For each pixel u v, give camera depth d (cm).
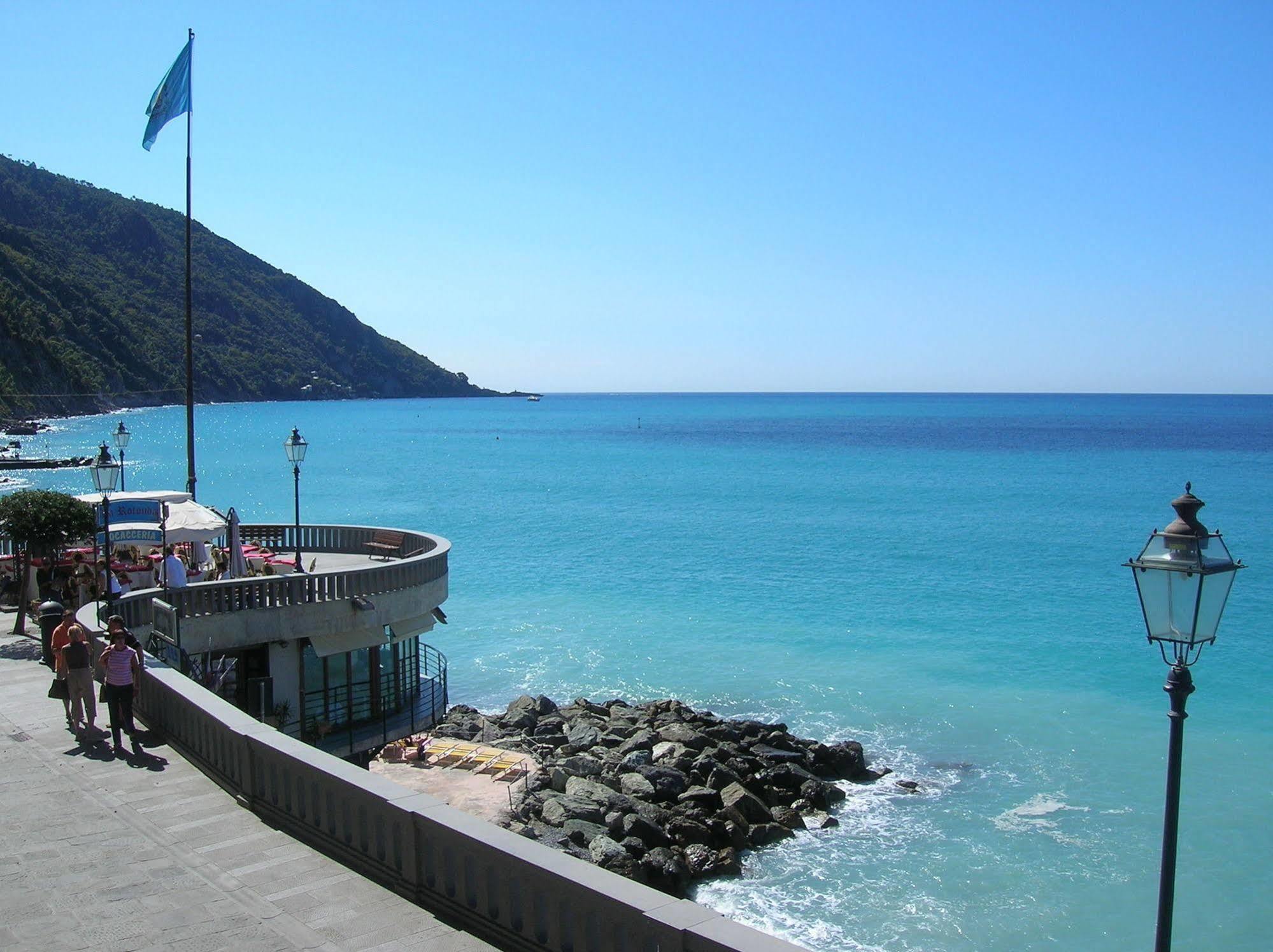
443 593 2916
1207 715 3662
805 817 2814
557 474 14038
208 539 2938
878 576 6412
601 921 857
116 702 1544
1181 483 12175
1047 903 2338
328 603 2552
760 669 4306
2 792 1395
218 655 2475
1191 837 2667
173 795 1384
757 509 9994
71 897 1077
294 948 966
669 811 2681
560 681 4175
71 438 19300
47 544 2502
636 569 6662
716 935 774
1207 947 2172
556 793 2692
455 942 977
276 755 1271
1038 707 3781
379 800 1102
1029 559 7012
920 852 2600
